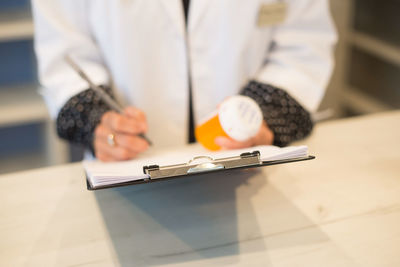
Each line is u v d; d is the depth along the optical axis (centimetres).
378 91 283
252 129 91
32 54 236
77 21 120
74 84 117
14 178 106
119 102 127
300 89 123
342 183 101
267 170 107
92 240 86
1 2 224
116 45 118
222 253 83
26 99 221
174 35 119
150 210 94
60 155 223
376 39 258
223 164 77
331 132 122
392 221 90
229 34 120
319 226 89
